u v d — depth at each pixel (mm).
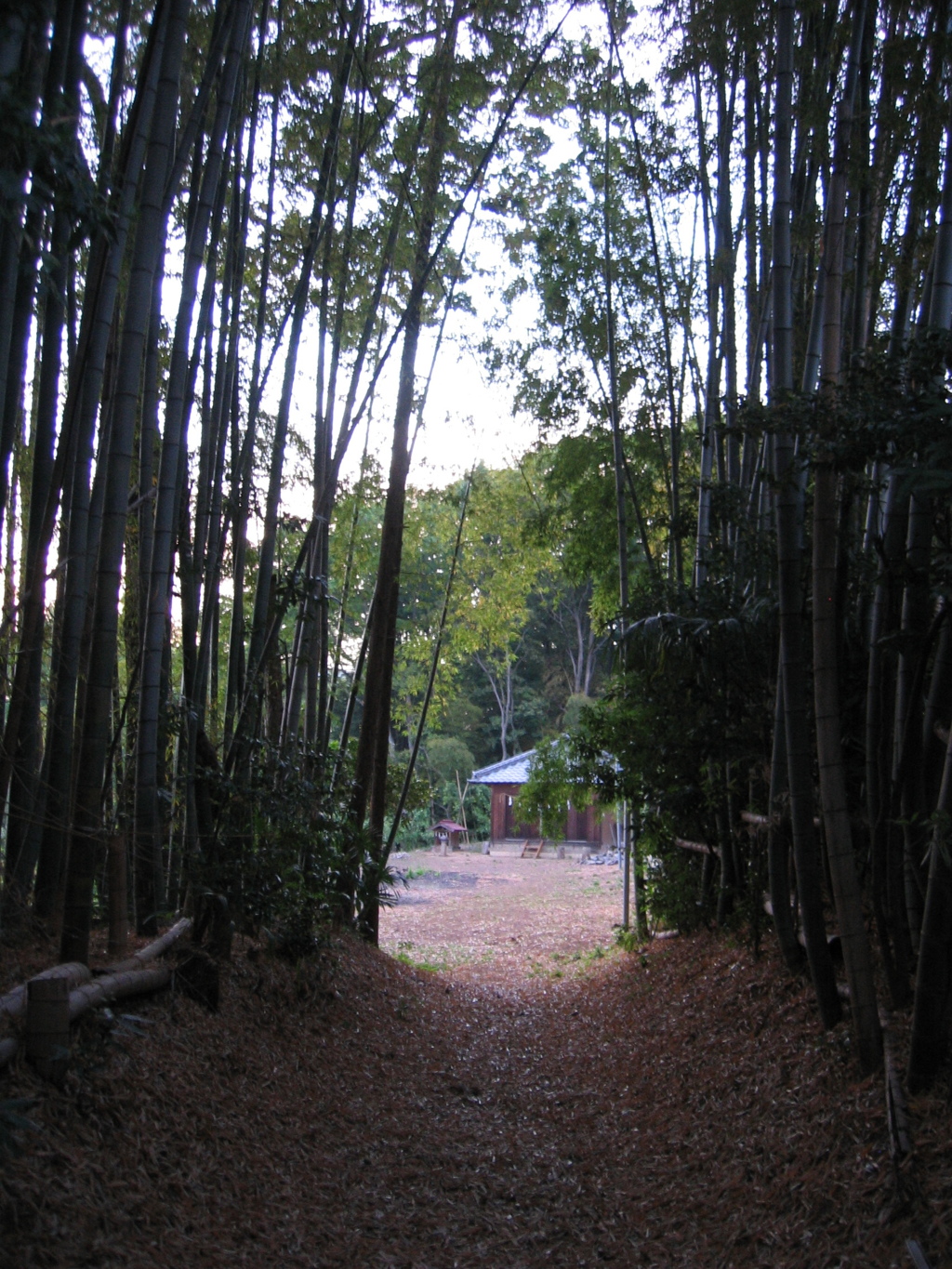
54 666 4723
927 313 4543
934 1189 2896
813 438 3766
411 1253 3379
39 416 4570
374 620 9266
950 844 3201
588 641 32094
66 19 3883
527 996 9344
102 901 5363
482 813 30766
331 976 6812
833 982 4324
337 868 6961
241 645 6465
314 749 8242
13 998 3363
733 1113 4301
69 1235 2625
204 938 5191
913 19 4840
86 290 4402
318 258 8547
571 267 8906
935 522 3930
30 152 2373
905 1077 3480
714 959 6895
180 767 5676
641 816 8227
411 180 8586
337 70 7102
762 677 5621
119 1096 3406
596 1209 3848
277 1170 3717
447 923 15055
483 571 14438
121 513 3830
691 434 9078
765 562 5258
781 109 4426
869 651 4527
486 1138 4812
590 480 10586
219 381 6137
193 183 5672
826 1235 3045
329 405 8445
